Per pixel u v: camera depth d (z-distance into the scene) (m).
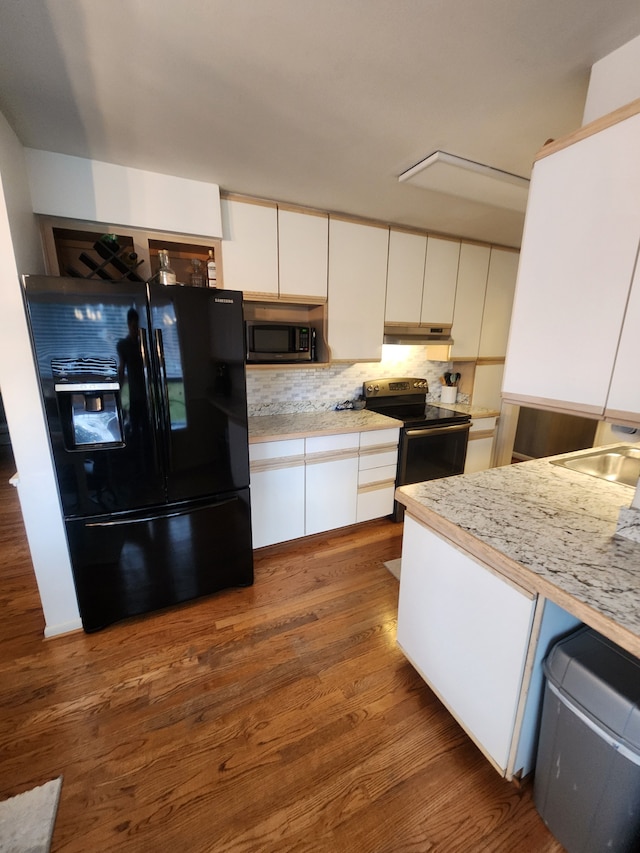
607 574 0.95
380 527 2.90
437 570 1.33
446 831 1.09
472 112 1.41
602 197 1.01
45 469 1.64
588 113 1.19
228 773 1.23
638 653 0.73
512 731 1.10
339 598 2.09
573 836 1.01
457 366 3.65
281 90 1.28
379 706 1.46
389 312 2.82
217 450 1.92
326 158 1.76
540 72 1.20
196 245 2.12
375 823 1.10
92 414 1.66
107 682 1.55
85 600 1.77
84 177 1.77
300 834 1.08
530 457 4.47
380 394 3.26
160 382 1.70
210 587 2.05
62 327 1.49
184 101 1.34
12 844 1.04
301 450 2.42
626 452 1.97
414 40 1.06
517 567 0.99
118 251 1.86
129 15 0.98
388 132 1.54
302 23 1.00
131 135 1.56
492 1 0.94
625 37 1.05
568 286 1.12
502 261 3.33
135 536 1.80
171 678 1.58
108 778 1.21
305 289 2.45
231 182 2.02
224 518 2.01
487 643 1.15
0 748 1.30
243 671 1.61
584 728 0.93
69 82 1.23
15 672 1.60
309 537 2.72
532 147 1.66
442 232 2.92
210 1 0.94
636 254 0.95
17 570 2.33
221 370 1.85
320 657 1.69
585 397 1.11
